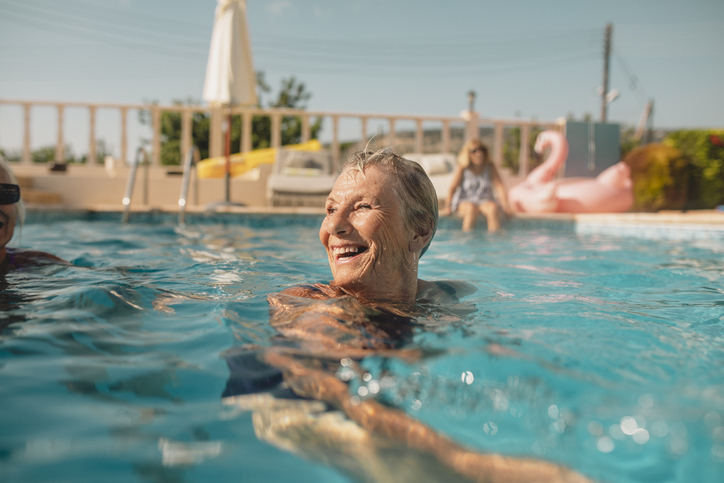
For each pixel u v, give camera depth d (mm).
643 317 1501
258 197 9414
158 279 1997
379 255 1463
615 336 1217
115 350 1116
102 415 827
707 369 968
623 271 2732
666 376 915
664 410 694
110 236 4180
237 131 24422
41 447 722
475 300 1741
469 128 10836
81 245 3445
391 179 1480
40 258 2199
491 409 780
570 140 10617
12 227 1992
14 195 1970
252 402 884
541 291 2027
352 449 744
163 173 9648
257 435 782
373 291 1508
